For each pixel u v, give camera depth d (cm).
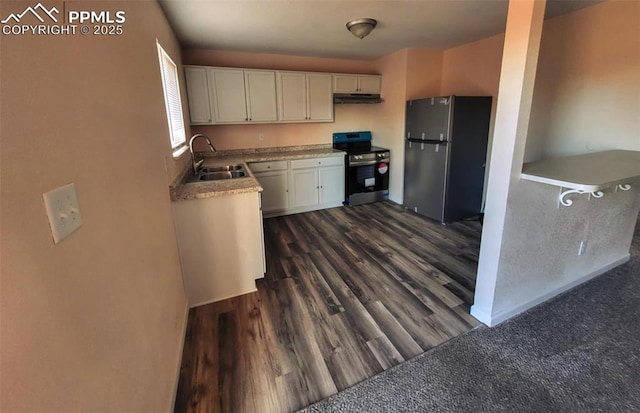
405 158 442
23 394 53
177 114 306
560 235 214
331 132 501
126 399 97
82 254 77
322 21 290
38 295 59
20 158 58
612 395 147
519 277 202
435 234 357
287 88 425
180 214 214
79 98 84
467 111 368
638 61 253
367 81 470
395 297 234
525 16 156
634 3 249
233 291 241
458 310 216
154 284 139
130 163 123
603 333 189
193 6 242
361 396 151
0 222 51
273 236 361
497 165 182
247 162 398
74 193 76
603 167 199
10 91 57
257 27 304
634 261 277
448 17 290
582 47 285
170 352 155
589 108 287
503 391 151
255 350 183
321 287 250
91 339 78
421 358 173
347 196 473
